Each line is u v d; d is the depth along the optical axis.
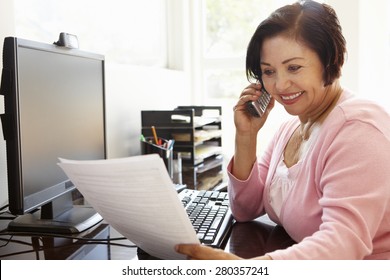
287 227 0.92
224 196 1.24
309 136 0.94
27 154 0.87
